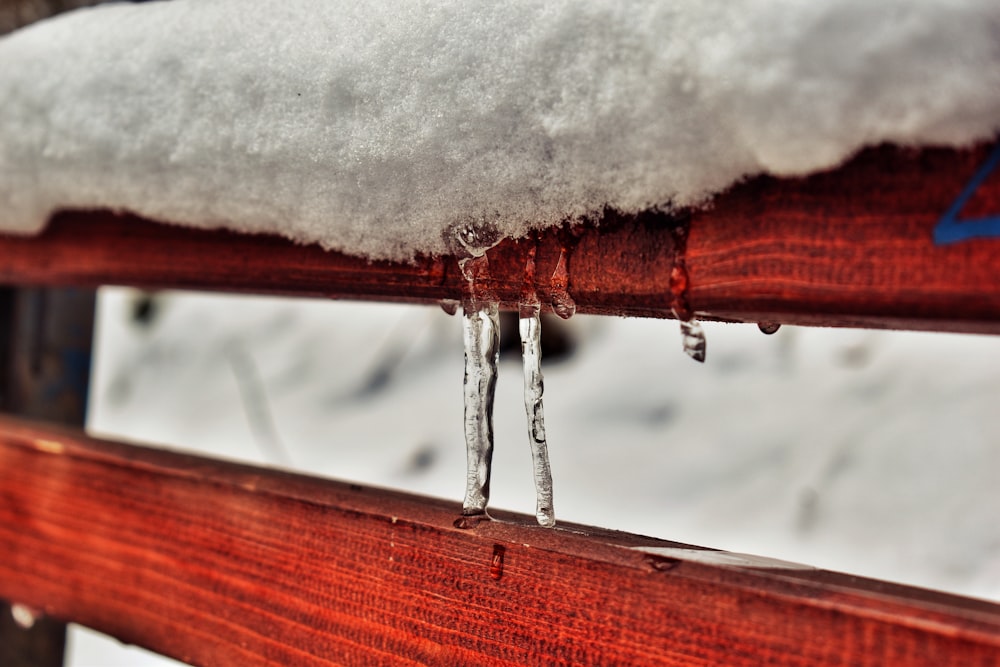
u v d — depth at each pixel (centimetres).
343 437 285
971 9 49
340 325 349
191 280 69
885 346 267
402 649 61
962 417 225
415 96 58
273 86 61
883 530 206
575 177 56
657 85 53
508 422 270
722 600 55
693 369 280
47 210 74
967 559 192
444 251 59
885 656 52
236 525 67
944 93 49
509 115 56
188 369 354
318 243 63
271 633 65
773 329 59
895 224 51
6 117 71
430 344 321
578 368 292
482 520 61
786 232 53
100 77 67
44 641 100
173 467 70
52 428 80
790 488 225
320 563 64
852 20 50
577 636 57
